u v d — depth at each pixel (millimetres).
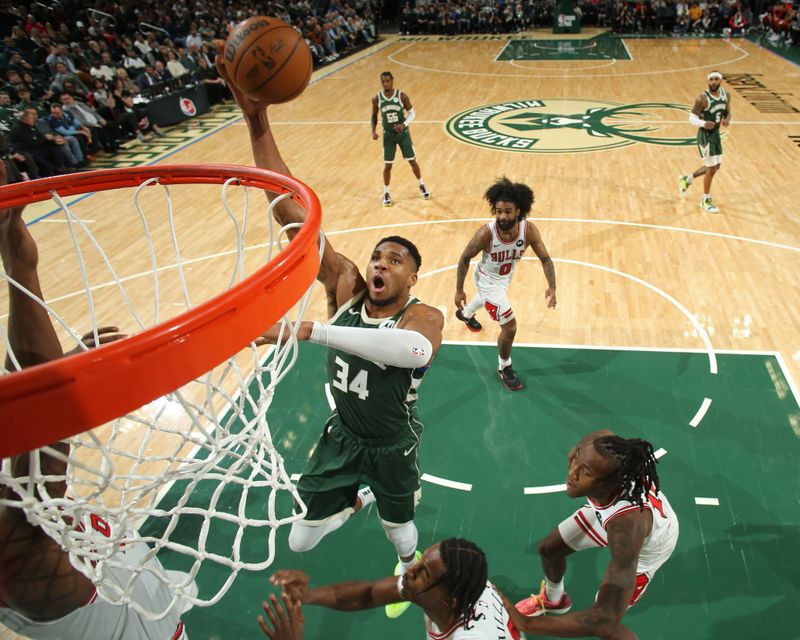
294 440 4469
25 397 990
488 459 4277
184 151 11258
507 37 22984
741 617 3207
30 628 1763
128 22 17203
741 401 4656
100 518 2014
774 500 3859
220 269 6805
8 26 15133
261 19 2107
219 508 3945
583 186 8773
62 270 6988
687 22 22219
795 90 13297
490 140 11008
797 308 5750
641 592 2803
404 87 15516
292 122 12727
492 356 5324
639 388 4848
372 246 7250
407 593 2107
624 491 2471
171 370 1140
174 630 2219
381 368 2672
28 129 9586
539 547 3055
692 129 11062
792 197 8062
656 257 6758
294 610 2076
